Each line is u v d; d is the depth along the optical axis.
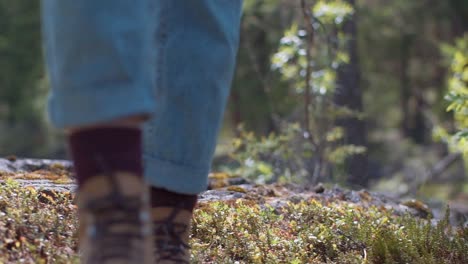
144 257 1.56
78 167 1.57
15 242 2.40
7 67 25.53
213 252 2.77
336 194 4.12
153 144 2.04
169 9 2.08
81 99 1.50
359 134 9.86
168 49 2.07
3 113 28.19
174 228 2.12
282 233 3.15
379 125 30.25
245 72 14.76
